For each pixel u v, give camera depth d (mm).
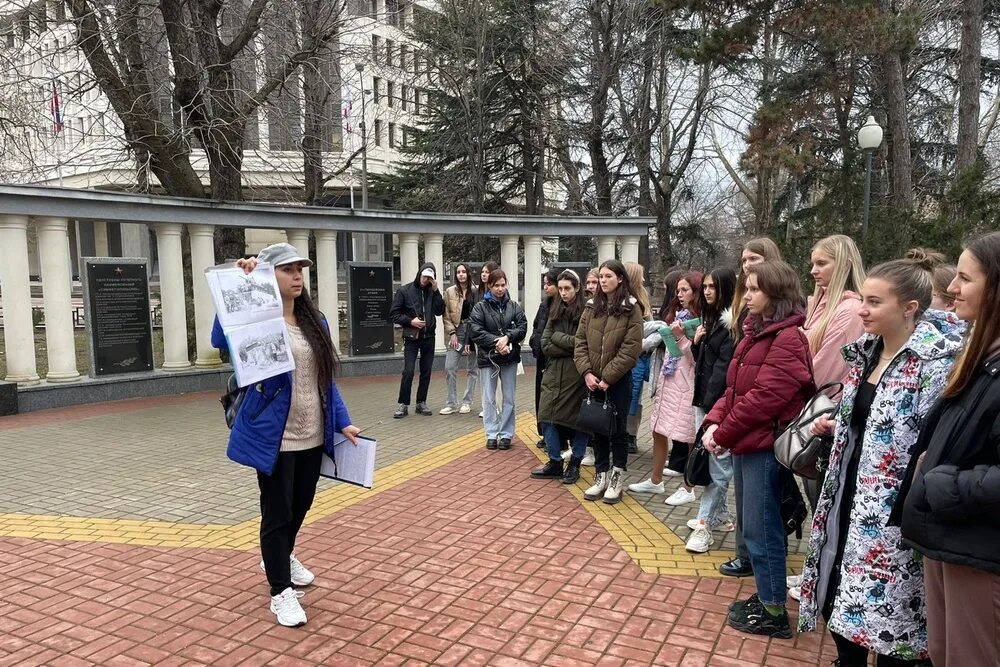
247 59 14789
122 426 8531
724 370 4520
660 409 5574
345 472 3865
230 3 14211
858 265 3936
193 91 12977
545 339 5965
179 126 13172
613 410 5348
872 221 14883
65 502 5605
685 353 5418
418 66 23297
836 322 3809
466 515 5277
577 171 25906
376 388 11633
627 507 5477
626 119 24281
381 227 13086
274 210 11805
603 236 15055
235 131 13445
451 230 13812
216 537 4848
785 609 3510
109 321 10281
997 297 2123
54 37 13859
